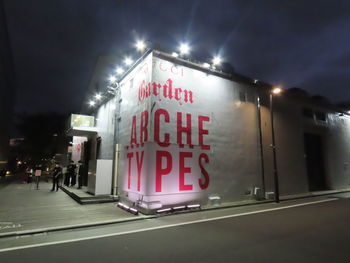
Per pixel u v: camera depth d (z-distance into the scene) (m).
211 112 11.12
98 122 17.70
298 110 16.02
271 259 4.31
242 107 12.45
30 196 13.09
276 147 13.80
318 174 16.73
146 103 9.67
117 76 13.17
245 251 4.73
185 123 10.15
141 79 10.52
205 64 11.07
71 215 8.12
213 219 7.77
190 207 9.23
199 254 4.59
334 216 8.15
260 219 7.72
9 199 11.93
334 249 4.83
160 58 9.95
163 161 9.22
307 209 9.56
